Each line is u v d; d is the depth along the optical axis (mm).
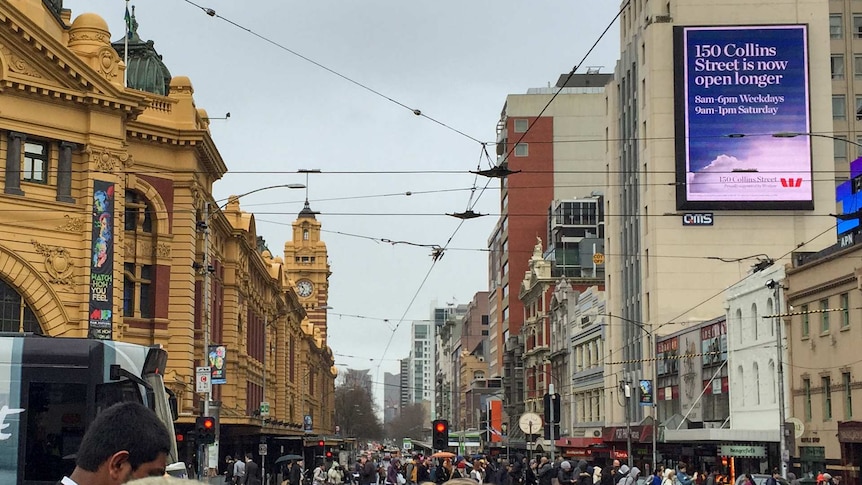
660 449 67312
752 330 57750
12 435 20953
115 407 5773
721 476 51531
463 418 194750
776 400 54438
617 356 85125
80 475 5629
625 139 84750
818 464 50812
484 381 174500
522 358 124000
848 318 48062
